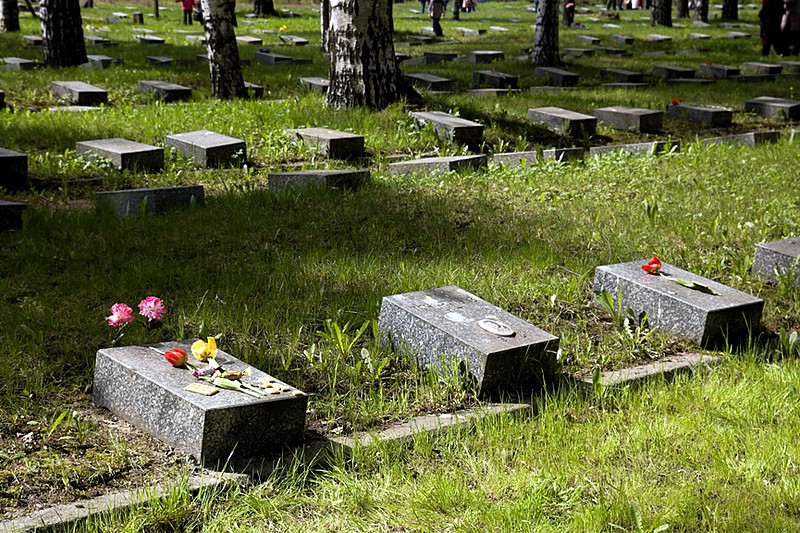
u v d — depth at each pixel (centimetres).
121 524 341
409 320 509
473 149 1180
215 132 1143
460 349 479
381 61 1320
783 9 2238
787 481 388
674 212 825
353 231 729
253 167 1005
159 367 424
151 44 2588
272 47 2592
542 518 358
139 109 1355
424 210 805
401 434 428
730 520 357
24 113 1305
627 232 758
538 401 464
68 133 1141
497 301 593
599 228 772
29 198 862
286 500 367
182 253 659
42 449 393
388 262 657
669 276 606
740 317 565
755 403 468
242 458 398
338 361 495
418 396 472
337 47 1320
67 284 582
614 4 4766
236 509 358
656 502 372
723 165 1048
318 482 382
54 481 369
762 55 2392
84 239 685
